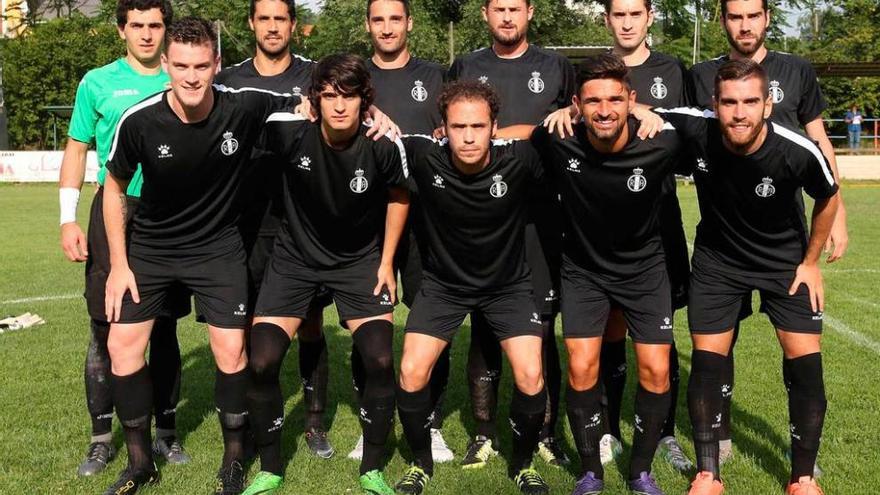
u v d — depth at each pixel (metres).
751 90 3.27
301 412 5.07
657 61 4.42
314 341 4.44
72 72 37.69
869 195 20.39
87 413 4.90
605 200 3.66
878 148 28.55
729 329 3.79
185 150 3.59
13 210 18.02
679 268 4.27
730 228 3.71
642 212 3.68
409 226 4.34
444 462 4.28
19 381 5.54
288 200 3.89
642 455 3.80
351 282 3.89
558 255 4.20
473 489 3.90
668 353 3.75
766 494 3.77
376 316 3.90
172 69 3.40
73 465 4.15
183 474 4.05
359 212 3.81
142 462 3.84
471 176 3.61
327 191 3.72
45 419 4.80
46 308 8.02
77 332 7.00
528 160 3.71
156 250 3.80
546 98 4.46
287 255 3.93
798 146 3.43
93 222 4.16
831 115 33.22
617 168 3.56
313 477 4.04
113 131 4.14
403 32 4.57
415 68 4.67
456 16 38.38
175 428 4.46
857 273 9.71
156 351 4.28
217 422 4.86
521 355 3.77
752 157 3.47
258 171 4.06
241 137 3.72
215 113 3.61
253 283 4.36
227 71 4.76
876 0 37.56
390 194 3.90
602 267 3.80
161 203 3.71
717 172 3.61
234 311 3.82
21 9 45.06
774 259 3.71
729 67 3.34
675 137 3.61
